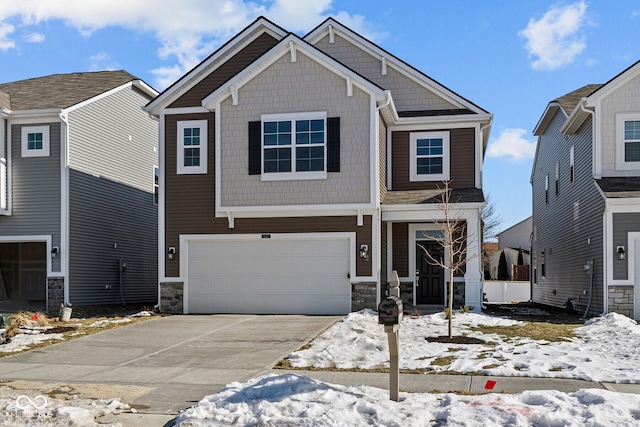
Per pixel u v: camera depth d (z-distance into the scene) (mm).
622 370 9539
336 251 17219
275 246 17609
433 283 19391
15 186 19406
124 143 23297
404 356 10867
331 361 10641
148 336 13633
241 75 16969
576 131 20234
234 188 17078
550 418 6496
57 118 19266
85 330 14641
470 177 19016
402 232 19578
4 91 21812
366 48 20031
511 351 11156
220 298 17828
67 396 8438
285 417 6770
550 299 25375
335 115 16688
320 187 16688
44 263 22484
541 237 27844
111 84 22594
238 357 11188
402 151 19438
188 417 6973
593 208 17781
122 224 23016
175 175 18391
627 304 16219
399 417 6727
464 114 18984
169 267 18172
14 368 10555
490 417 6637
